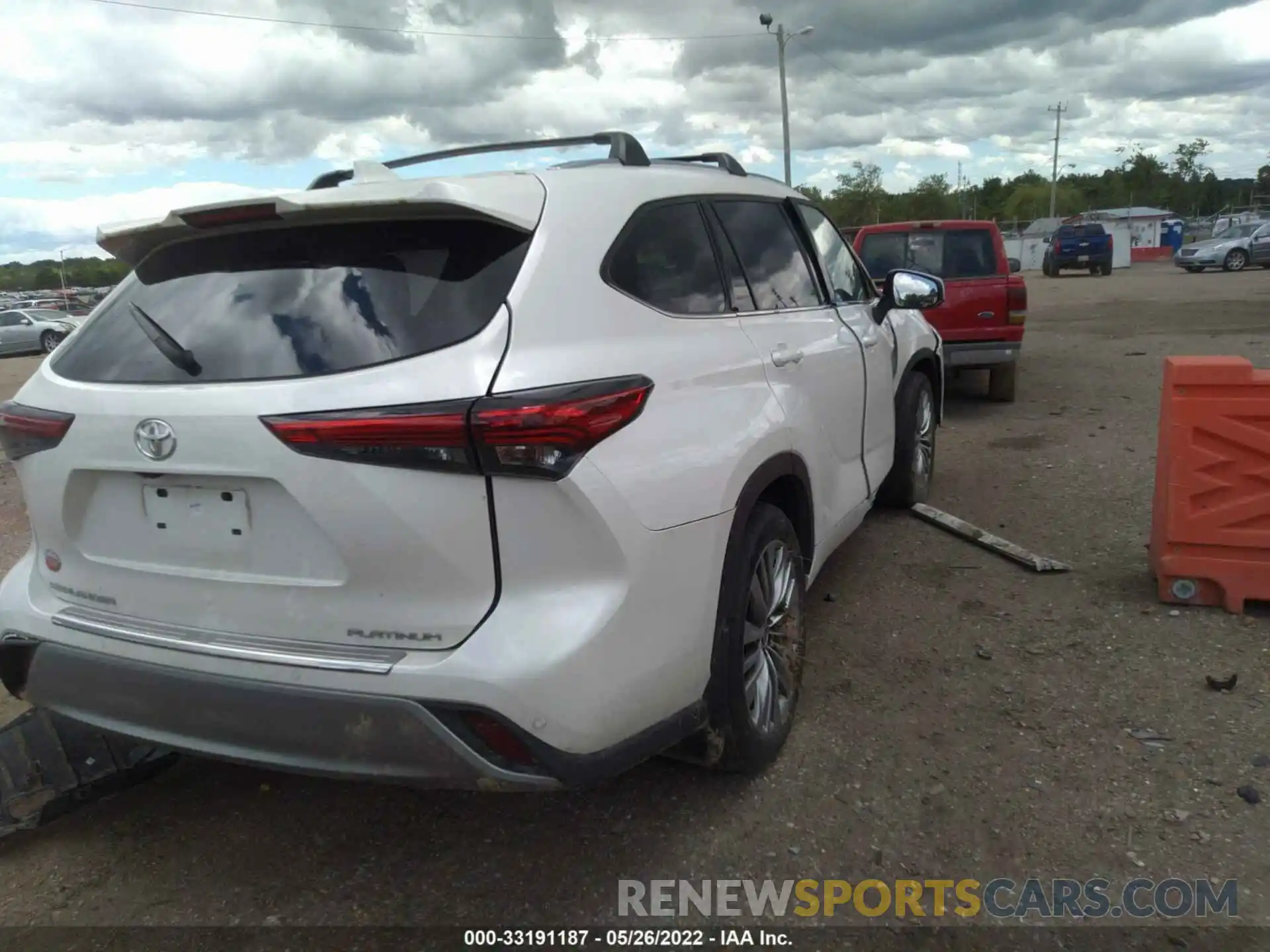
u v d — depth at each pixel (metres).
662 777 3.30
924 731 3.50
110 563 2.66
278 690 2.36
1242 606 4.29
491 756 2.29
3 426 2.78
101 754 3.13
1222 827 2.90
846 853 2.88
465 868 2.90
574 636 2.34
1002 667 3.95
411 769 2.29
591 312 2.62
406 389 2.26
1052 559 5.09
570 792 3.24
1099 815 2.99
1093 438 8.05
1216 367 4.14
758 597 3.18
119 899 2.81
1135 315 18.59
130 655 2.57
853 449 4.30
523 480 2.29
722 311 3.29
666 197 3.20
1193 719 3.47
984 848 2.87
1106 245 35.44
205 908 2.76
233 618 2.48
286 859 2.97
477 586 2.31
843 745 3.43
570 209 2.73
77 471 2.61
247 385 2.37
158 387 2.49
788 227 4.15
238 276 2.62
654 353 2.75
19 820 3.00
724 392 3.00
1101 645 4.08
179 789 3.37
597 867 2.87
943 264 9.41
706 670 2.79
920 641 4.22
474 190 2.52
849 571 5.11
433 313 2.38
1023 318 9.30
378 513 2.26
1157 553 4.51
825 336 3.99
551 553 2.34
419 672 2.27
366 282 2.46
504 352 2.35
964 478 6.95
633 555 2.46
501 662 2.26
